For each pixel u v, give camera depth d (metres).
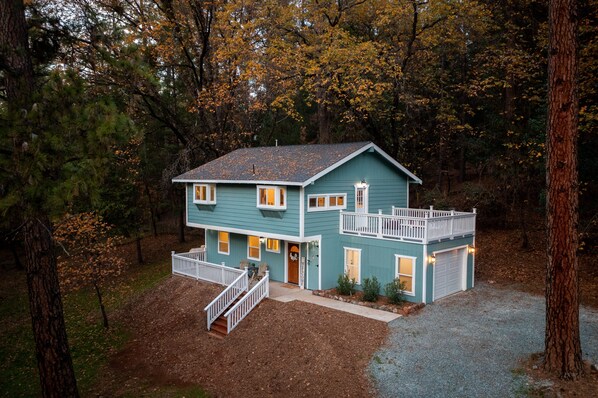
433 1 22.20
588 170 20.02
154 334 17.92
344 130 33.12
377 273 18.78
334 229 19.88
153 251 33.47
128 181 28.88
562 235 10.93
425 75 28.20
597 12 17.77
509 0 23.02
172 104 33.03
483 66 25.62
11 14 10.16
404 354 12.95
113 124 8.51
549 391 10.44
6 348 18.06
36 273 11.12
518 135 23.14
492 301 17.47
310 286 19.83
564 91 10.77
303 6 26.06
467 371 11.76
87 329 19.42
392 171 22.86
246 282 18.38
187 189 24.42
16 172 7.68
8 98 9.38
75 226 19.34
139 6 26.38
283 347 14.39
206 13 27.80
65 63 11.45
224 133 31.36
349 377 12.04
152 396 12.96
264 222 20.05
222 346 15.59
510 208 27.20
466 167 36.03
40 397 13.84
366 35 27.92
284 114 39.50
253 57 26.41
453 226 18.52
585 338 13.29
